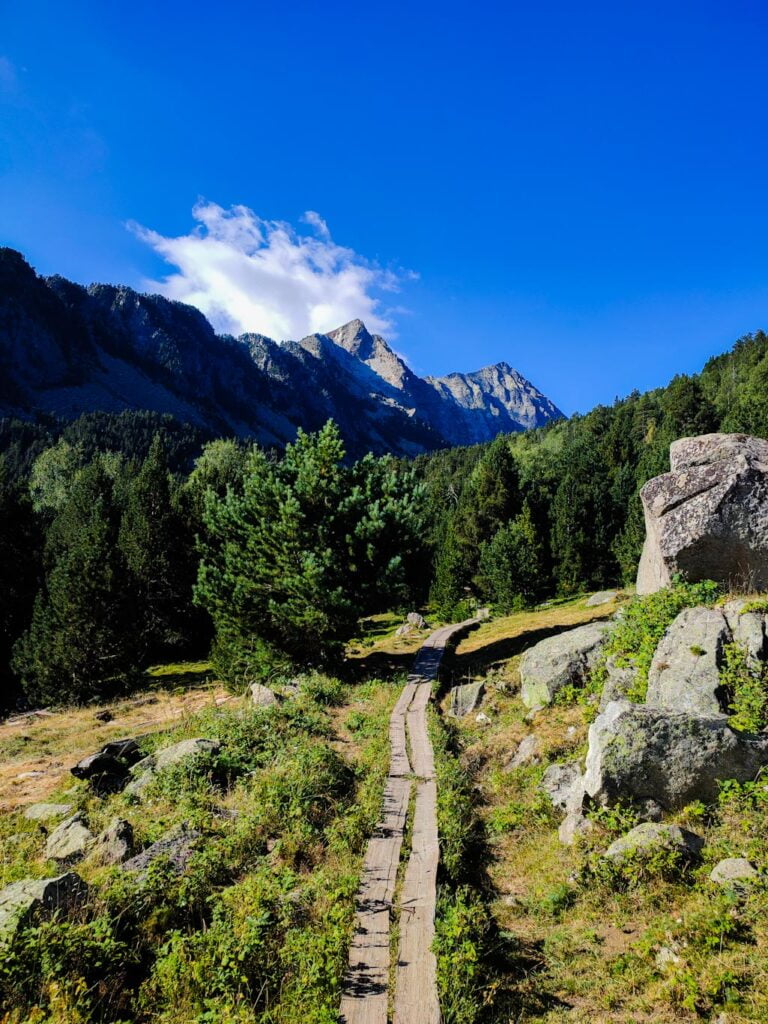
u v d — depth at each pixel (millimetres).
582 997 6598
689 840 8477
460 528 64188
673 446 17266
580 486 58281
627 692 12414
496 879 9586
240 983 6633
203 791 12867
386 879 8953
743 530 14312
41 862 10305
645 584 19078
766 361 92438
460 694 19234
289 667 24969
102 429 186125
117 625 31312
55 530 53875
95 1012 6391
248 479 26344
